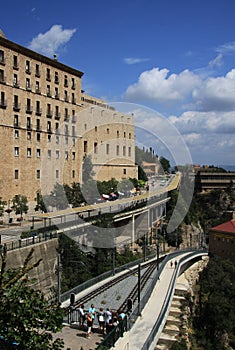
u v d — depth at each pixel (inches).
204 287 2285.9
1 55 2635.3
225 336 1758.1
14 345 422.3
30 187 2878.9
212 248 3627.0
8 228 1991.9
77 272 1664.6
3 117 2647.6
